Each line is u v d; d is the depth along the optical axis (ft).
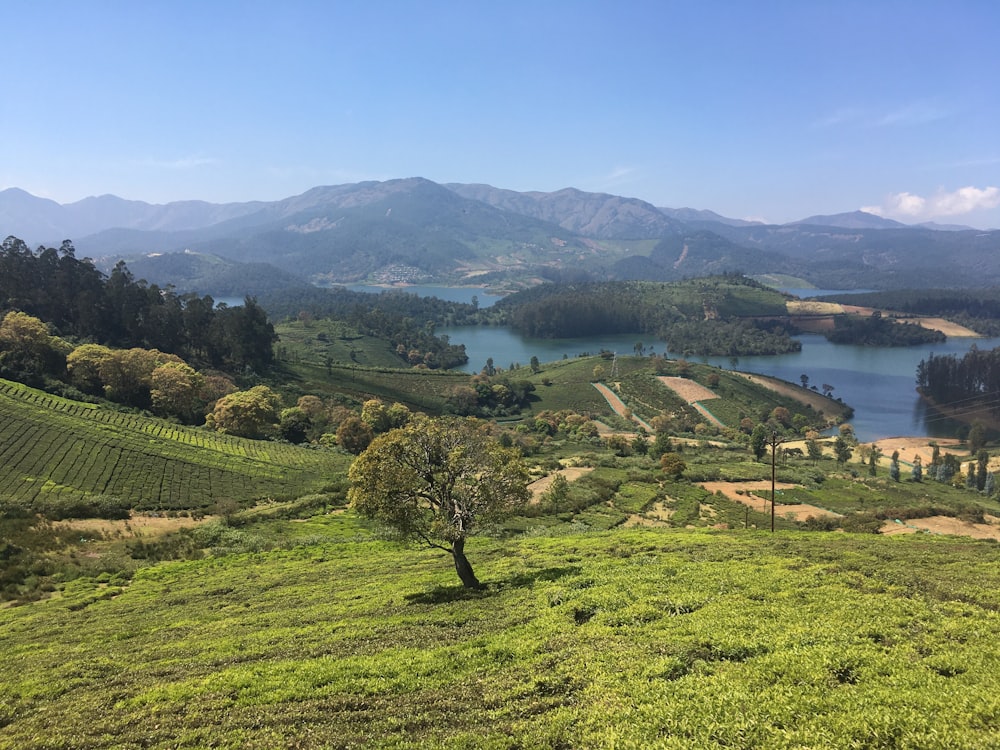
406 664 59.36
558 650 58.39
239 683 57.88
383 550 174.19
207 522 214.28
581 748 38.06
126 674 68.18
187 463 285.43
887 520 245.65
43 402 311.47
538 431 536.42
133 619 106.93
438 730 44.04
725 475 336.90
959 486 391.86
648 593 76.38
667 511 261.03
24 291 467.11
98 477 246.06
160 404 383.65
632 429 572.51
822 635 52.65
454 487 105.91
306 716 49.08
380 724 46.06
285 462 323.16
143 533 201.67
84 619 110.22
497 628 71.15
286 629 82.28
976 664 44.29
